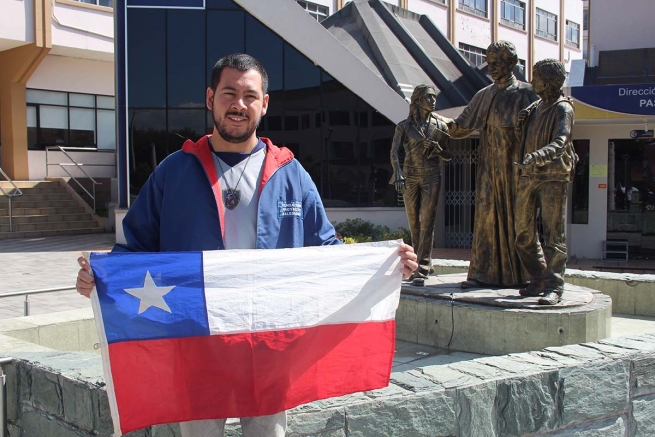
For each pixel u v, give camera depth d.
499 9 36.09
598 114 13.21
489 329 5.95
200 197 2.77
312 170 19.05
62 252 17.27
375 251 3.04
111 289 2.68
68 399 3.72
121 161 18.16
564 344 5.57
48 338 5.97
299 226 2.89
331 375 2.98
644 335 4.70
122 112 18.12
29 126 24.81
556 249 5.91
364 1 22.33
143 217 2.87
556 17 41.53
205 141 2.87
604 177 15.95
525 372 3.74
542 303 5.81
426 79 20.27
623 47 17.38
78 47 24.12
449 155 7.15
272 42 18.50
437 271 9.20
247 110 2.71
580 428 3.97
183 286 2.76
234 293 2.80
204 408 2.74
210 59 18.19
